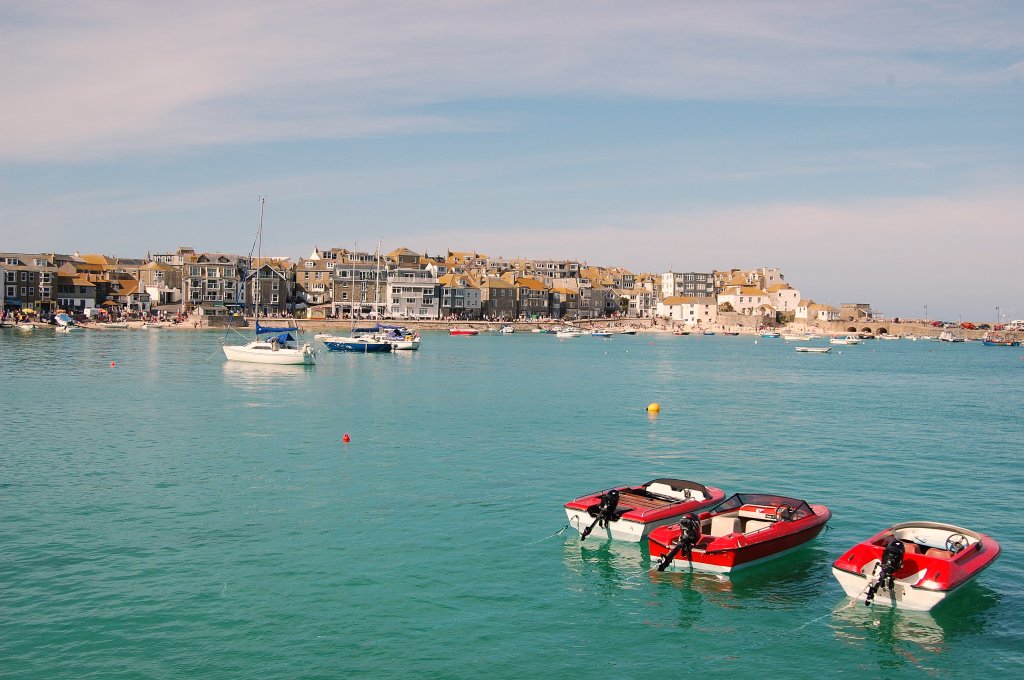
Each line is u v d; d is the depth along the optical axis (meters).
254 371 93.62
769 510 28.19
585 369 110.50
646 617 23.53
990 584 26.09
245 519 31.86
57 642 21.31
